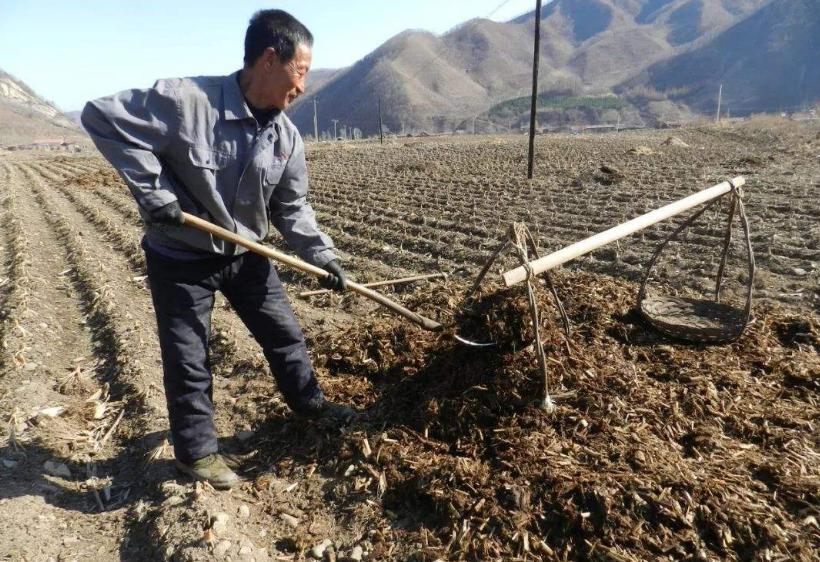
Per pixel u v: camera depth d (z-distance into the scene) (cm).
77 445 368
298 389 346
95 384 454
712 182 1248
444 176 1648
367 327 465
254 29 272
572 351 364
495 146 2928
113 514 312
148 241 302
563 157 2102
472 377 356
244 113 281
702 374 362
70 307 630
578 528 265
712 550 251
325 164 2314
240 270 319
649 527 260
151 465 341
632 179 1345
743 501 264
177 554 268
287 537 289
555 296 369
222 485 317
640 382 352
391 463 320
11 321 544
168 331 305
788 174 1312
